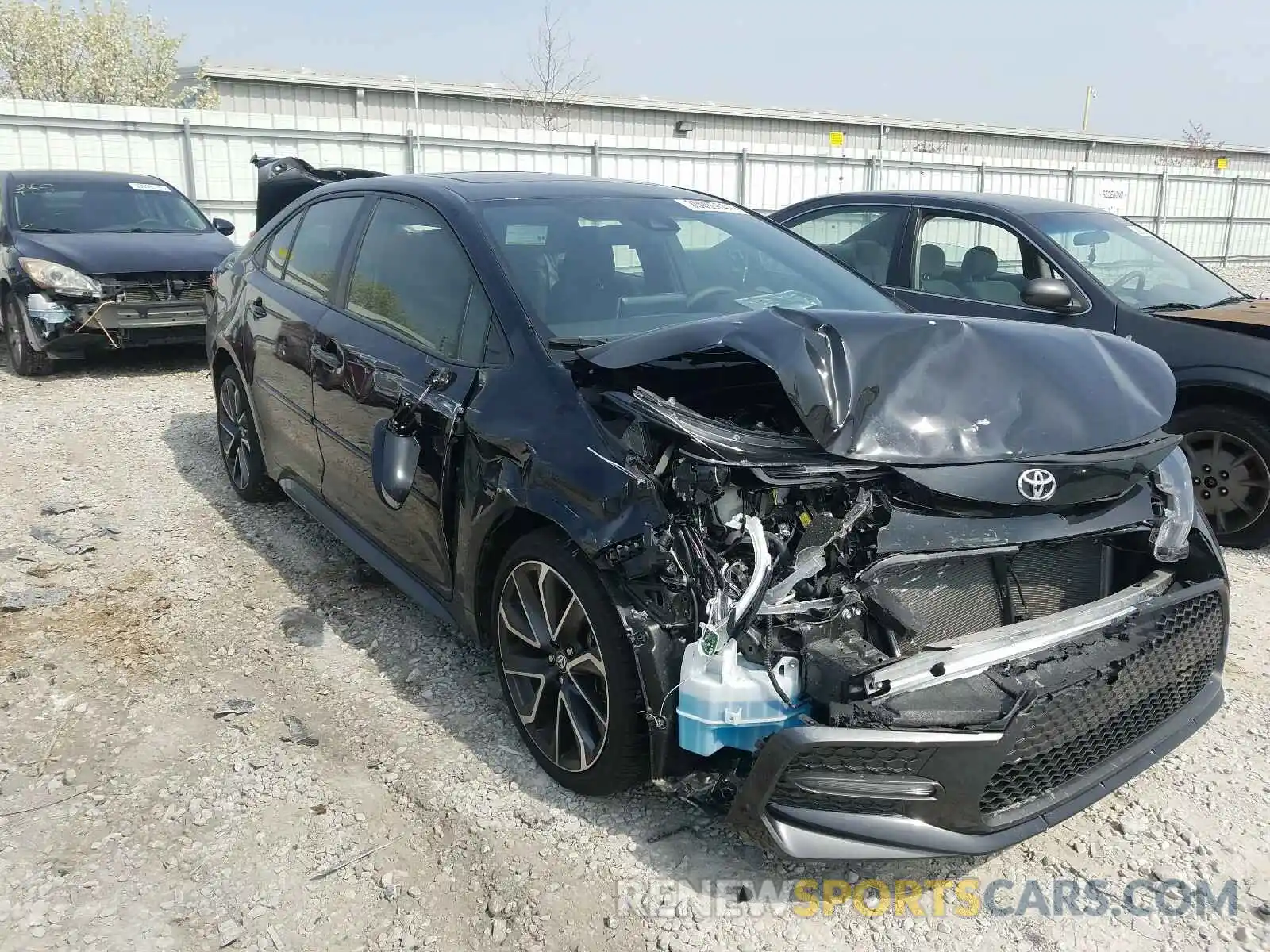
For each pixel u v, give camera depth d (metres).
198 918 2.60
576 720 2.96
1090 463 2.67
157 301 8.64
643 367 2.95
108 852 2.84
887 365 2.72
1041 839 2.94
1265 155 37.97
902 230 6.55
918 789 2.40
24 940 2.51
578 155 17.42
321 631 4.16
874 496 2.59
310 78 24.02
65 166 13.83
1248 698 3.72
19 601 4.33
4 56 28.98
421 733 3.43
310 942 2.53
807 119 30.75
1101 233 6.14
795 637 2.51
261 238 5.45
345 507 4.29
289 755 3.30
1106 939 2.55
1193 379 5.21
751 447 2.59
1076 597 2.97
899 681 2.43
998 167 21.31
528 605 3.10
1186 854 2.87
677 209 4.23
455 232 3.72
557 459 2.87
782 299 3.84
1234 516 5.31
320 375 4.25
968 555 2.63
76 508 5.51
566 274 3.55
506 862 2.80
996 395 2.76
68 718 3.51
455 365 3.43
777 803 2.46
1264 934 2.57
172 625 4.20
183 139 14.50
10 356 9.44
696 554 2.57
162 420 7.34
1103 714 2.61
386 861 2.81
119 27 30.09
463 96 25.56
